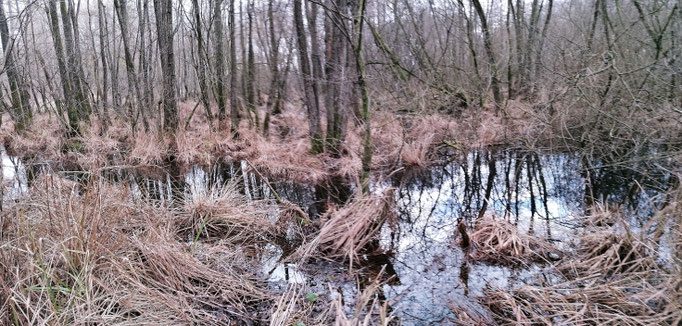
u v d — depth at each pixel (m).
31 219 4.36
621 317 3.64
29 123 14.34
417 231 6.25
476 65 13.12
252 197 8.03
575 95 9.97
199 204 6.38
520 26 14.69
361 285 4.71
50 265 3.69
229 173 10.07
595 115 9.62
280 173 9.70
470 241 5.61
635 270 4.39
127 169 10.41
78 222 4.23
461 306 4.24
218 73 13.29
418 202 7.71
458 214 7.01
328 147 10.36
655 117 8.59
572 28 14.98
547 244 5.42
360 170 9.29
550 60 13.55
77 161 10.62
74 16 14.38
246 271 5.06
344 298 4.46
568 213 6.75
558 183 8.45
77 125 13.32
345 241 5.59
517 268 4.98
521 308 4.14
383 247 5.69
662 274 4.12
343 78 9.33
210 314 4.08
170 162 11.34
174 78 11.99
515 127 11.77
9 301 3.33
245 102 14.71
